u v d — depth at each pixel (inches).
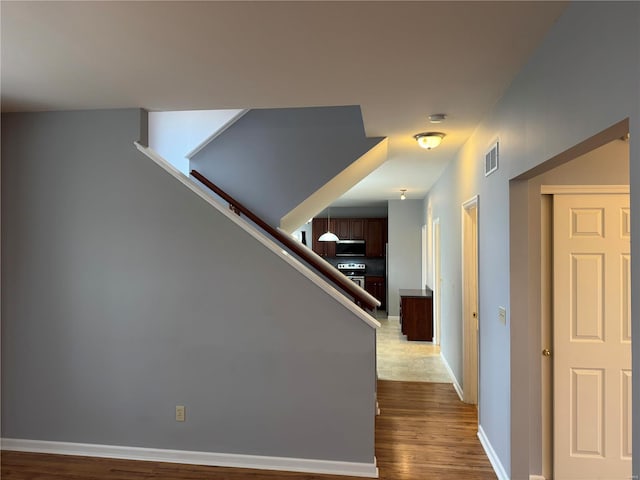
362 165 161.9
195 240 116.3
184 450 115.9
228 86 101.3
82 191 119.6
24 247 121.6
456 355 181.9
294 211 159.5
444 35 75.9
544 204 106.1
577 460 103.8
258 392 114.1
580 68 62.8
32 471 110.3
